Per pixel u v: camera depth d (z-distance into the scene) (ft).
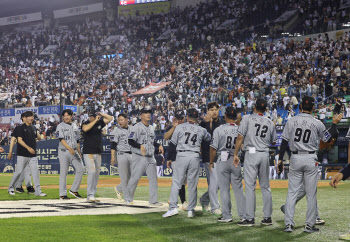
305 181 20.06
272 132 21.85
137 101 101.91
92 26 159.02
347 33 97.76
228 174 22.79
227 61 107.86
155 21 144.46
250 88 92.53
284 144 20.67
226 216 22.67
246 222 21.52
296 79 89.15
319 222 21.90
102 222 21.61
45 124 107.14
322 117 77.00
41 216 23.21
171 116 91.35
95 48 147.54
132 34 144.25
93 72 132.77
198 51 120.26
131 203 29.40
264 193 21.86
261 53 104.22
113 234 18.66
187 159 24.00
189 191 24.13
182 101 97.66
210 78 104.73
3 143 102.78
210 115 25.64
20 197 33.94
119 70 129.18
